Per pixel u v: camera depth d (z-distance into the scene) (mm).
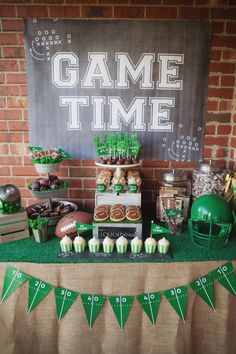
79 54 1623
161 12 1570
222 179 1600
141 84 1657
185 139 1734
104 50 1615
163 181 1639
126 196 1498
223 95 1671
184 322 1323
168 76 1646
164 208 1576
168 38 1597
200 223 1436
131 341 1345
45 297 1316
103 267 1290
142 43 1604
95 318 1322
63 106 1696
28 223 1488
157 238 1458
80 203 1848
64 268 1290
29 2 1567
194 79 1647
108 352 1358
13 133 1745
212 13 1566
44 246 1400
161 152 1756
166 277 1299
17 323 1347
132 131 1727
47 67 1644
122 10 1572
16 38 1613
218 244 1400
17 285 1301
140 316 1328
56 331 1358
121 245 1327
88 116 1709
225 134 1726
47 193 1552
